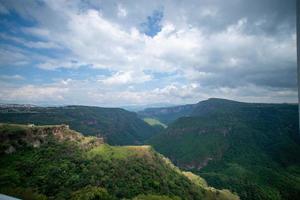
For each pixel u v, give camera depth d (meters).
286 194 170.88
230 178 190.00
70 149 102.56
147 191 87.19
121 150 118.69
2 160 80.62
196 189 112.50
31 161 84.06
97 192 73.12
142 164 107.25
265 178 195.50
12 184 68.44
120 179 89.69
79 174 85.75
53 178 78.62
